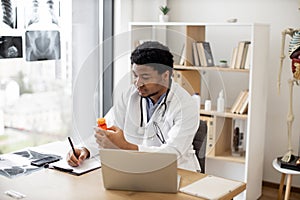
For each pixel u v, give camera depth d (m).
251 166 3.62
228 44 4.06
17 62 3.12
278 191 3.92
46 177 2.07
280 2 3.83
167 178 1.85
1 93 3.04
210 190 1.91
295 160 3.53
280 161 3.53
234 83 4.07
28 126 3.28
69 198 1.82
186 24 3.61
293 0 3.78
